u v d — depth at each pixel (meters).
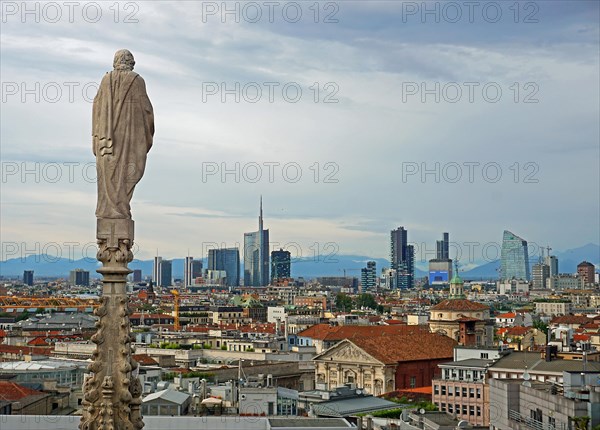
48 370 158.62
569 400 99.75
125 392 20.89
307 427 89.88
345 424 96.75
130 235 21.36
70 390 148.38
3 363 169.00
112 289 21.31
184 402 127.88
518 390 117.44
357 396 163.25
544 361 161.88
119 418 20.98
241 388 144.25
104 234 21.20
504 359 174.38
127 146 21.14
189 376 189.62
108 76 21.17
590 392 98.94
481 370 170.88
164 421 77.12
